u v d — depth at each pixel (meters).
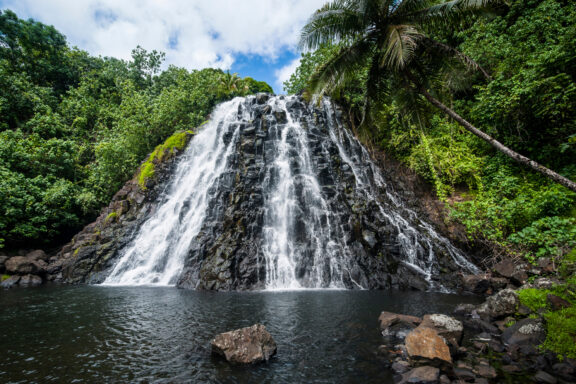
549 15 15.91
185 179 20.75
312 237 15.52
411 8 11.05
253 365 4.90
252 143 19.83
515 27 17.55
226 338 5.30
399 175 21.95
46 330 6.80
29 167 21.48
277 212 16.78
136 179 21.53
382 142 24.05
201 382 4.27
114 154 23.41
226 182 17.75
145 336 6.36
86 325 7.18
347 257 14.40
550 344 5.15
